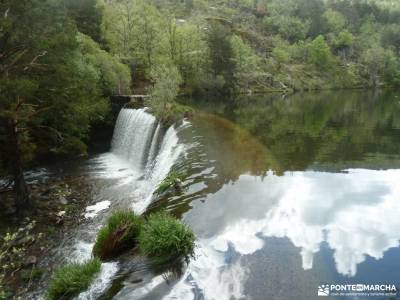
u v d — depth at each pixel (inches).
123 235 464.1
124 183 980.6
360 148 968.9
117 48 2242.9
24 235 657.6
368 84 4613.7
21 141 871.7
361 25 6387.8
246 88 3233.3
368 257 410.0
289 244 443.5
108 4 2898.6
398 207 555.2
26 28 704.4
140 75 2224.4
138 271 404.2
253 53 4180.6
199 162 814.5
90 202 831.1
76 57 1138.0
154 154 1143.0
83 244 621.6
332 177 708.7
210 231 479.5
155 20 2741.1
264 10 6131.9
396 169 763.4
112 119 1443.2
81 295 381.4
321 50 4709.6
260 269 387.9
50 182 978.1
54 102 768.9
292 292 346.3
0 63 713.0
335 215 528.7
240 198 596.4
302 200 585.9
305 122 1409.9
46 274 528.1
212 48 2726.4
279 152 917.2
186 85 2486.5
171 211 549.0
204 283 369.4
